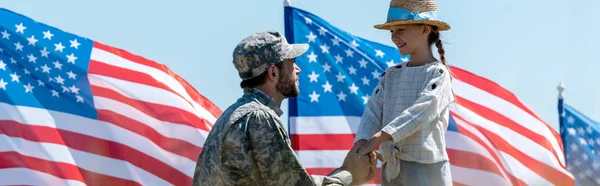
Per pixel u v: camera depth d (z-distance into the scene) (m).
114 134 16.09
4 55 16.14
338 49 16.77
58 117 16.06
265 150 8.49
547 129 17.09
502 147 16.91
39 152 15.95
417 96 9.95
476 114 16.94
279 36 8.91
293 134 16.73
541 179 16.98
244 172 8.52
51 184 15.91
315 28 16.70
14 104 16.00
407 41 10.10
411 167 10.08
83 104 16.11
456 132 16.86
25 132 15.97
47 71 16.19
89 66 16.23
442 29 10.12
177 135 16.17
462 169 16.84
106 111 16.14
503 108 16.98
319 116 16.77
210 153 8.67
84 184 15.95
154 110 16.19
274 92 8.89
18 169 15.86
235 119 8.59
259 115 8.58
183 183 16.14
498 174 16.88
